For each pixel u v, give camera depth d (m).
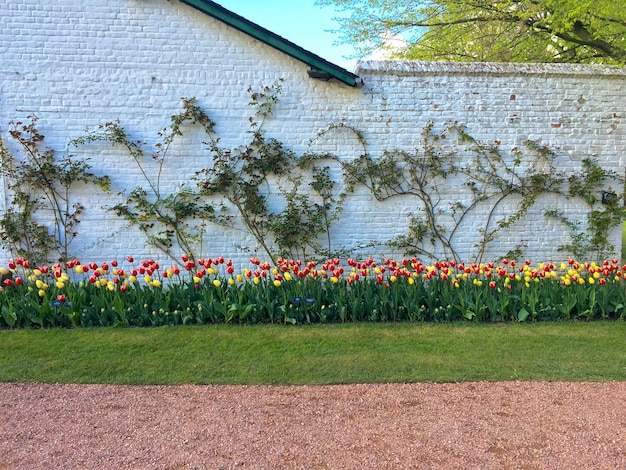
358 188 7.66
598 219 7.85
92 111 7.25
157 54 7.25
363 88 7.48
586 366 4.68
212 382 4.34
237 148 7.47
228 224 7.61
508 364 4.71
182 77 7.31
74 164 7.30
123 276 6.17
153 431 3.51
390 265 6.26
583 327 5.77
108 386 4.27
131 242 7.53
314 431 3.50
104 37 7.18
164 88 7.30
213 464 3.11
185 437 3.43
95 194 7.42
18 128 7.19
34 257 7.40
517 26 10.98
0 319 5.74
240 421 3.65
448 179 7.71
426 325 5.84
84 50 7.17
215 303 5.83
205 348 5.09
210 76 7.34
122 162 7.39
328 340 5.32
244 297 5.97
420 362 4.75
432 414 3.75
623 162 7.79
